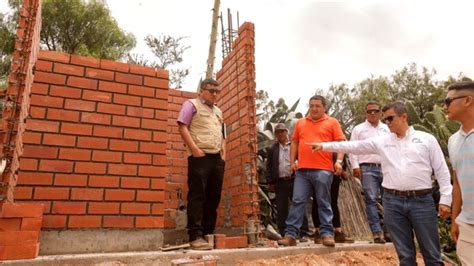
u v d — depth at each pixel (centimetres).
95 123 396
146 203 396
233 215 526
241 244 434
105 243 372
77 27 1853
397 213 359
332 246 449
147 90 425
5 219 317
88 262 329
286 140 601
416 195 351
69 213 366
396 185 359
